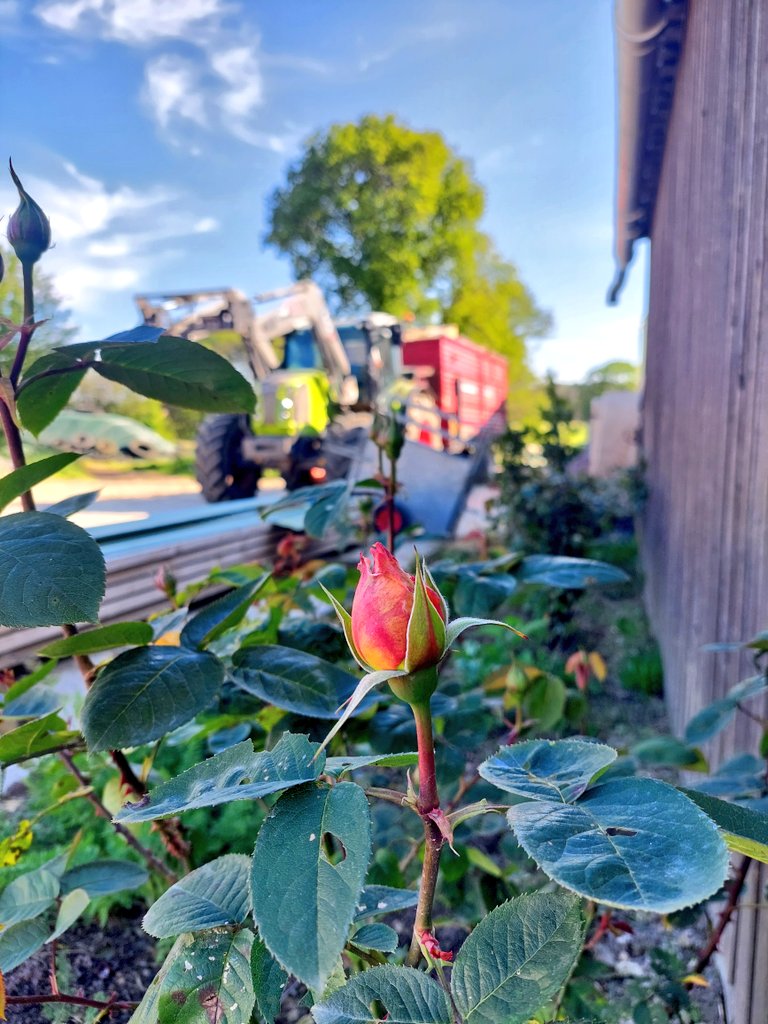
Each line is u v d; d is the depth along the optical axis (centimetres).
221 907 24
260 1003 21
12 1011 49
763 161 61
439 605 19
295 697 29
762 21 60
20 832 39
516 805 19
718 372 82
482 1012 19
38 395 33
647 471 224
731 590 71
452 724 47
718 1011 60
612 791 19
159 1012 21
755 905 45
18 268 30
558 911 20
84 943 60
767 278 59
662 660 145
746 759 49
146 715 27
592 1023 22
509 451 196
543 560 47
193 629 32
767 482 58
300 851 18
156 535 144
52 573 23
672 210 144
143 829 59
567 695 56
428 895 20
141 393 34
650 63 114
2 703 36
